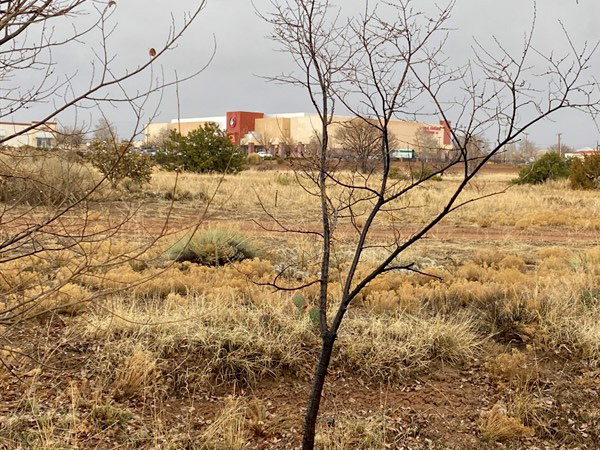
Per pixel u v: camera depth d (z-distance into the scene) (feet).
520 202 69.26
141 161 56.95
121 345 18.53
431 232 46.85
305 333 20.53
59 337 18.56
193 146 104.53
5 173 8.64
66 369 17.31
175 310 20.94
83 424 15.30
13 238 8.70
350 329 21.25
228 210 56.24
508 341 21.88
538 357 20.62
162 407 17.01
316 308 20.61
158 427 15.87
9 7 7.42
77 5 7.79
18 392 16.16
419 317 22.63
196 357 18.86
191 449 15.49
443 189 79.05
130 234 31.24
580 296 24.66
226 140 105.70
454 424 17.57
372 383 19.07
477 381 19.48
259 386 18.53
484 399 18.69
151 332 19.45
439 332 20.77
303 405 17.92
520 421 17.61
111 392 16.80
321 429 16.53
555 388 19.13
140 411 16.58
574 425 17.74
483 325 22.68
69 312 20.02
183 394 17.69
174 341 19.01
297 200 64.39
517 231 50.42
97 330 19.07
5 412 15.34
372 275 11.86
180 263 28.53
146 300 22.84
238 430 16.07
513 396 18.58
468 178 10.84
